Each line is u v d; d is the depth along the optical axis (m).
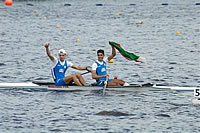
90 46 83.94
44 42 89.19
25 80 53.88
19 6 183.75
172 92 47.09
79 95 45.59
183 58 70.25
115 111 39.25
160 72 59.12
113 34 102.62
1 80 53.41
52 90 48.12
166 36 99.12
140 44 87.06
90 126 34.94
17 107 40.62
